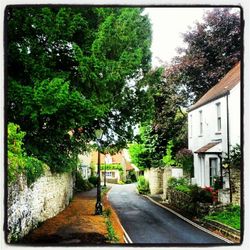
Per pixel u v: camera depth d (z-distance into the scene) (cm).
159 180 3706
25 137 1612
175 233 1655
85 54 1758
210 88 3105
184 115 3097
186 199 2305
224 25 3138
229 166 1998
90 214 1953
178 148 3064
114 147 2167
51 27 1627
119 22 1828
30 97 1518
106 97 1766
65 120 1569
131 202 2953
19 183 1185
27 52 1641
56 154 1748
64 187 2186
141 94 2147
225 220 1767
